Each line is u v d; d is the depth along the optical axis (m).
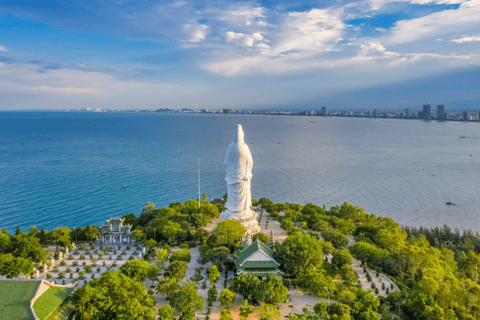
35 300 71.00
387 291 92.50
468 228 177.75
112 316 74.88
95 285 81.25
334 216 146.38
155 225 126.94
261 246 100.44
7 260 91.50
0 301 69.94
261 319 76.88
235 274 98.31
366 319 77.38
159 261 98.12
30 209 185.88
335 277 100.25
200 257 106.31
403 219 189.38
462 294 85.25
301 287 94.88
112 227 126.44
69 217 176.25
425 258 102.00
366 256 107.69
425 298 82.50
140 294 80.75
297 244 100.19
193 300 79.38
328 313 79.31
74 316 76.44
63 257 112.56
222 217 135.00
